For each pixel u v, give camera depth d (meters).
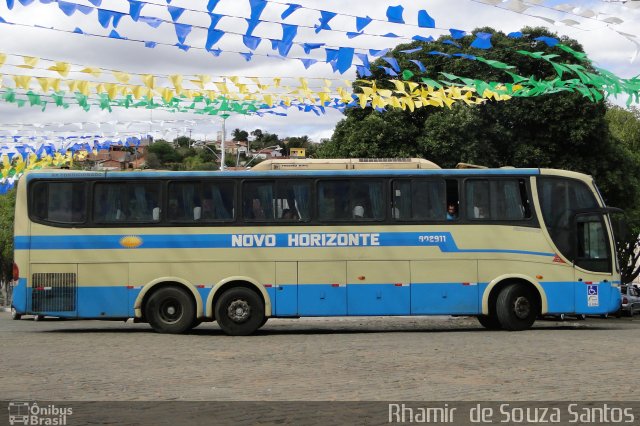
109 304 17.03
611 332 17.62
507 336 16.55
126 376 10.99
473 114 27.33
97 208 17.23
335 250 17.30
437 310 17.36
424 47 27.45
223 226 17.27
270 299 17.14
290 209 17.38
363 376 10.85
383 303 17.28
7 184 21.75
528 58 27.75
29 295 16.97
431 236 17.47
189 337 16.66
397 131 27.55
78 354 13.60
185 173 17.38
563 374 10.91
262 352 13.82
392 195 17.52
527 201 17.78
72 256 17.05
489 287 17.48
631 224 31.95
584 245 17.83
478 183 17.73
